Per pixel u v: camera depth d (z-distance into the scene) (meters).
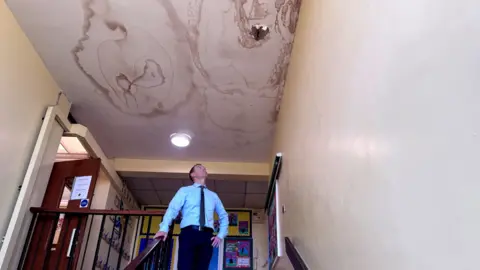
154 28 3.07
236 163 5.43
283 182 3.65
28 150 3.21
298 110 2.88
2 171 2.86
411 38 0.95
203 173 3.38
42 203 3.74
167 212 2.96
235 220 6.60
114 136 4.73
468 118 0.68
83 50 3.31
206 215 3.04
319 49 2.20
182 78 3.63
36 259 3.35
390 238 1.01
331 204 1.73
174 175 5.39
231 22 3.01
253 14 2.95
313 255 2.12
